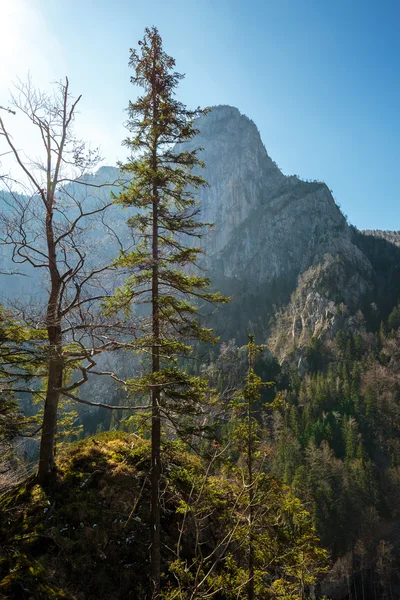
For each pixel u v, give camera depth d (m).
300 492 39.75
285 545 8.19
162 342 7.95
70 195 8.54
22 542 7.37
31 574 4.96
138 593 7.35
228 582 7.35
